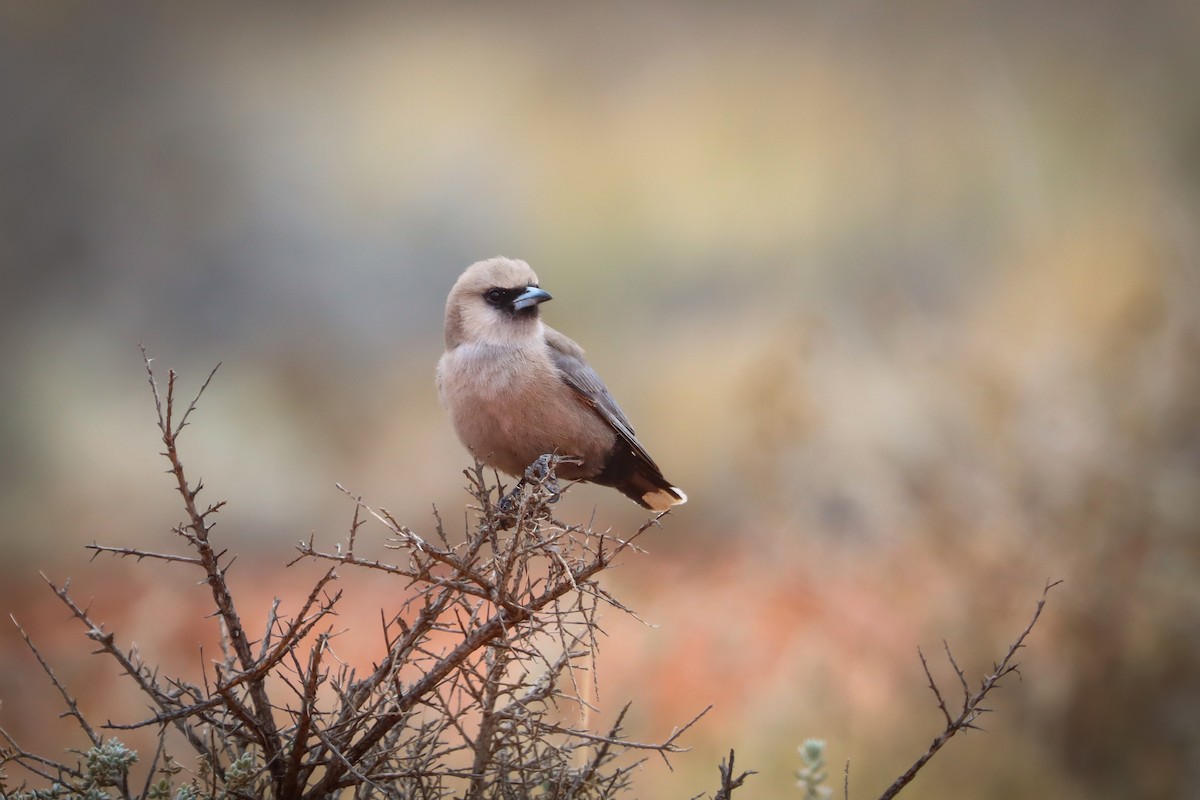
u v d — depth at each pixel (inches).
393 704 219.0
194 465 824.9
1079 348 544.7
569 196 1014.4
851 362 600.4
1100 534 441.7
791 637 500.4
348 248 1026.7
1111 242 693.9
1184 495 439.2
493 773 228.1
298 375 914.7
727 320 890.7
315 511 802.8
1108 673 422.3
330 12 1108.5
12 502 778.8
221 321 987.9
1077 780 413.4
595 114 1056.8
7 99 1032.2
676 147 1021.2
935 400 521.0
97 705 484.7
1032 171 881.5
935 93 983.0
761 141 1011.3
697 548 671.8
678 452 780.0
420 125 1083.3
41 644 573.3
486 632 223.5
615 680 487.8
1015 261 761.0
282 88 1106.7
